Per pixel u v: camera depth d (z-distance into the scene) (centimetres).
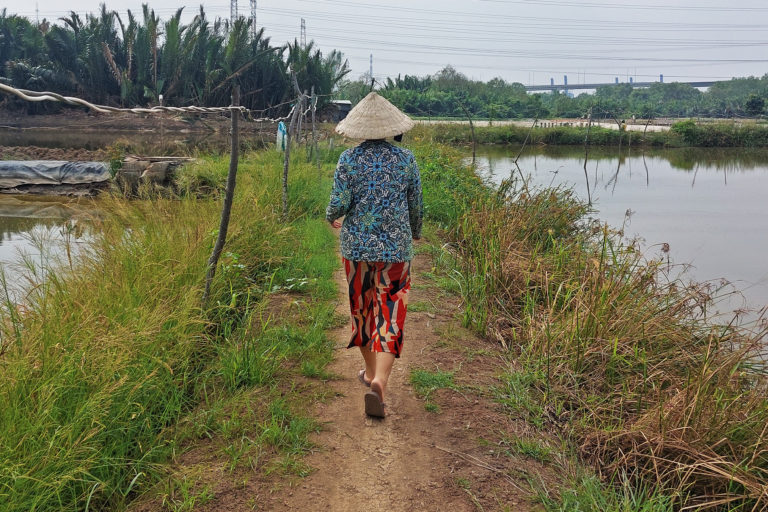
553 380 433
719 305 711
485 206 854
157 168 1280
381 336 361
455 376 432
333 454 334
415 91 6175
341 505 295
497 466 331
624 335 479
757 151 3772
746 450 343
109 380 327
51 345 332
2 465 258
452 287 636
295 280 602
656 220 1311
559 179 2042
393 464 329
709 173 2448
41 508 264
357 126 360
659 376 436
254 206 751
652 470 339
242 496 295
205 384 393
